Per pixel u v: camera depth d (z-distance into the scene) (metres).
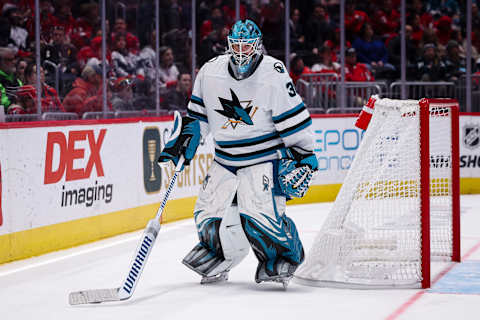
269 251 5.09
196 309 4.49
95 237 8.18
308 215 10.32
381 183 5.39
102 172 8.30
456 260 6.48
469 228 8.76
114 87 13.11
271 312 4.36
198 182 10.45
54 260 6.87
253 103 5.05
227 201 5.18
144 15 13.69
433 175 6.77
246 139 5.13
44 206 7.29
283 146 5.22
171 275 5.90
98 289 5.05
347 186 5.38
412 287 5.18
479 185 12.95
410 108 5.30
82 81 12.59
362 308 4.46
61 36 12.31
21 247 6.95
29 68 11.68
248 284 5.43
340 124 12.23
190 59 14.46
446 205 6.66
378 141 5.47
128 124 8.83
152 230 4.86
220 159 5.27
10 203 6.80
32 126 7.09
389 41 17.09
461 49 17.50
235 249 5.33
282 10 15.67
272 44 15.68
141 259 4.77
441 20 17.67
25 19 11.78
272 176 5.13
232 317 4.23
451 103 6.59
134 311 4.45
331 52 16.47
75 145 7.79
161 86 13.89
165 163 5.25
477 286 5.28
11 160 6.81
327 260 5.29
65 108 12.29
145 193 9.21
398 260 5.26
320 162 12.01
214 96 5.15
